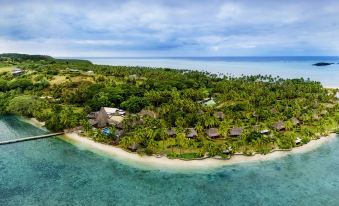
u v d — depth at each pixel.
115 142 108.31
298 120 130.12
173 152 98.00
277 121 122.19
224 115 135.38
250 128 115.56
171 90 191.00
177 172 86.75
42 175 86.06
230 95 178.00
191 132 110.25
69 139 115.75
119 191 77.06
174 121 123.50
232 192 76.44
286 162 93.56
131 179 83.00
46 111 150.25
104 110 137.88
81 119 128.00
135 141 101.50
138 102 155.75
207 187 78.88
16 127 134.62
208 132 111.31
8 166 92.38
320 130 118.19
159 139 107.31
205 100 183.75
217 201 72.44
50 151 104.31
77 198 73.69
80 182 81.81
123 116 140.38
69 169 89.81
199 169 88.25
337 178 83.81
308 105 156.00
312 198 73.88
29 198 73.50
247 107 145.50
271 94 180.50
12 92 193.38
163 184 80.31
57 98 185.00
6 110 157.75
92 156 98.56
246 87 199.12
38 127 133.88
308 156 98.31
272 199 73.38
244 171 87.25
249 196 74.62
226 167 89.56
